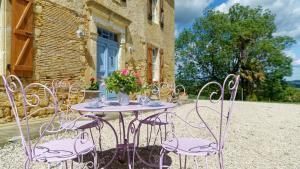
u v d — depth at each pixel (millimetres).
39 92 6074
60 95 6441
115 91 3129
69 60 7051
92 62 7863
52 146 2432
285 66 28422
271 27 29000
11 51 5434
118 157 3406
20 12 5594
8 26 5387
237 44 27562
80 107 2893
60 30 6758
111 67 9172
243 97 27125
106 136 4719
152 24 11922
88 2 7688
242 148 4125
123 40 9633
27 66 5742
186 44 31391
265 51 27391
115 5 9289
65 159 2145
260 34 28031
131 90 3135
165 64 13633
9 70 5406
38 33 6117
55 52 6605
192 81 31125
